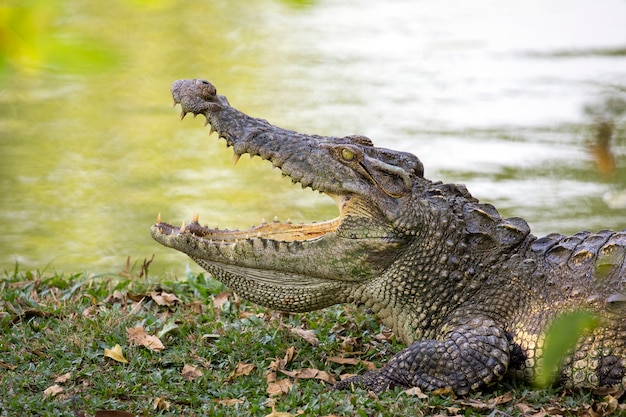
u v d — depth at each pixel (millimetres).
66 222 19672
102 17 37500
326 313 11125
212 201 21203
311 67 35375
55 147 25609
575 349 8648
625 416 8125
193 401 8320
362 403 8211
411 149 24625
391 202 9227
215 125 9648
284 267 9312
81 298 11469
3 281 12438
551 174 22219
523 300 9055
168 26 40750
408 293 9273
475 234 9297
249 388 8727
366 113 28469
